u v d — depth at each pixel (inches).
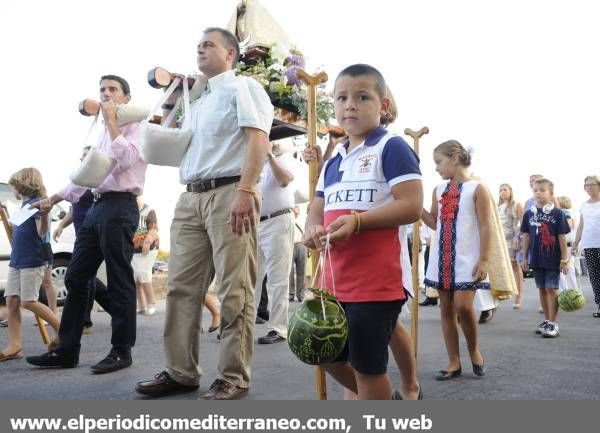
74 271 172.6
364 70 96.0
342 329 79.2
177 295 139.2
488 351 200.8
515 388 146.6
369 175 93.1
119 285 170.2
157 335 242.2
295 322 79.9
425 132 161.6
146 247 324.5
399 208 88.1
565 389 145.4
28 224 198.8
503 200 372.2
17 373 166.7
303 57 171.3
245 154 130.6
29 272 196.2
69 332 173.9
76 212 210.5
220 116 133.3
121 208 168.9
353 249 90.9
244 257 133.6
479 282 157.2
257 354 193.3
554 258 242.4
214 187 133.7
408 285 107.7
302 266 391.2
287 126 165.6
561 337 233.6
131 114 168.4
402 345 118.8
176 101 149.5
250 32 184.2
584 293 457.7
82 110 176.2
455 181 168.1
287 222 221.8
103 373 164.9
